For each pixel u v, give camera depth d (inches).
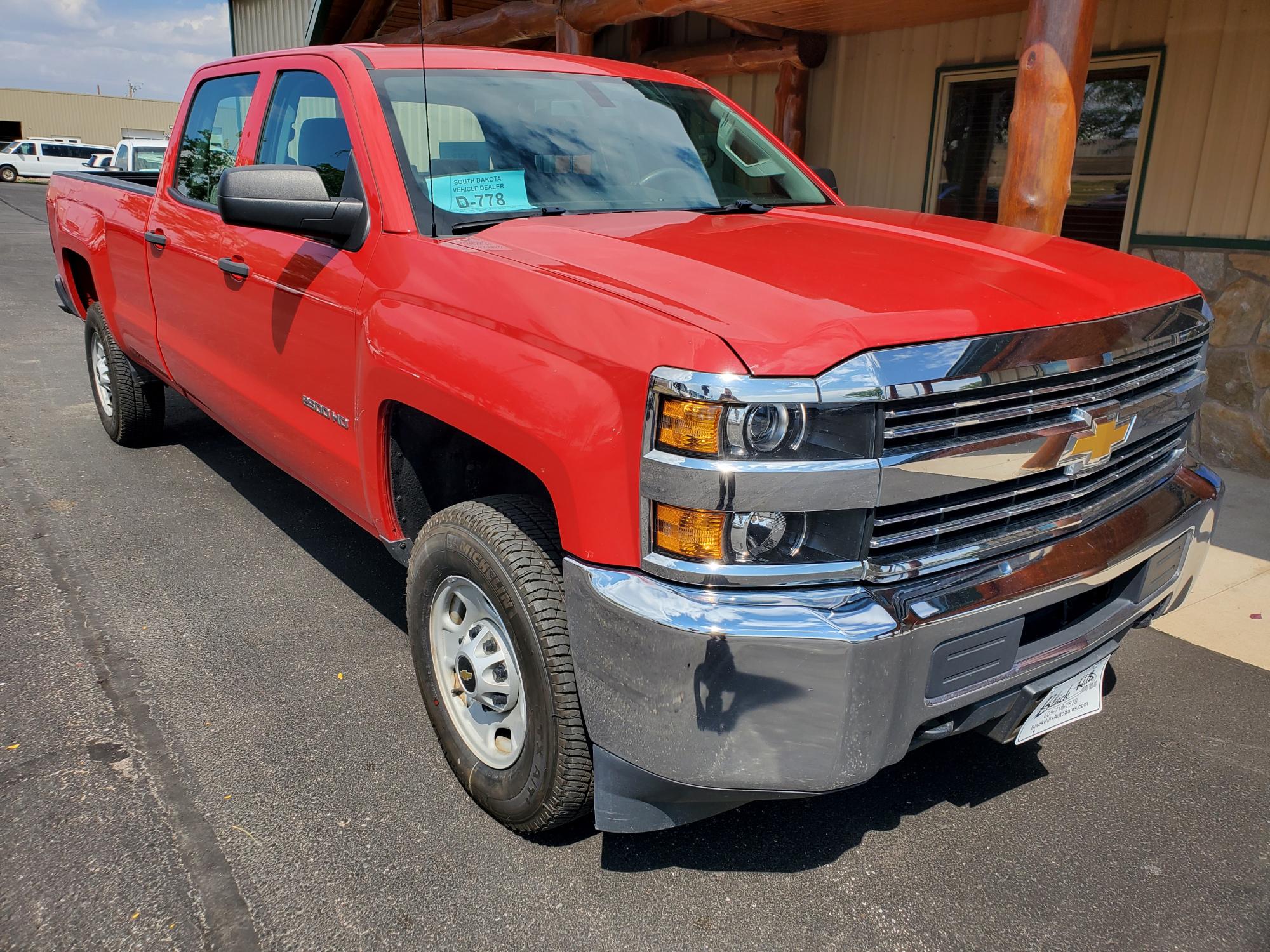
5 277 496.1
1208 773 107.2
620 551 74.8
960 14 249.6
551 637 83.4
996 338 74.7
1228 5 206.7
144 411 204.5
